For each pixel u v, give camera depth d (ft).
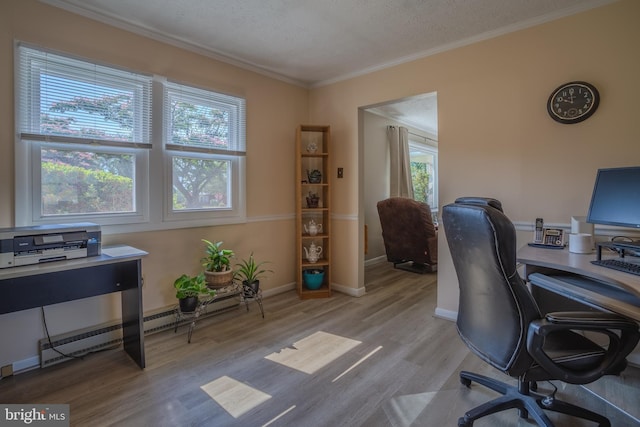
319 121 12.66
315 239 12.80
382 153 17.56
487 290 4.43
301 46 9.39
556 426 5.11
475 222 4.28
